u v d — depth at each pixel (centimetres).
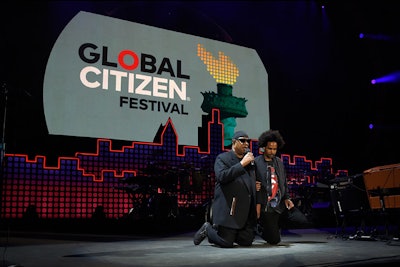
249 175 371
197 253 319
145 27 788
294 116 939
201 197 780
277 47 943
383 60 1042
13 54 684
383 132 1037
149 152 760
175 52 809
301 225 404
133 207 687
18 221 613
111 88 739
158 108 775
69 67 713
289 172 905
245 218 357
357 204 430
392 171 407
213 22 877
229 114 844
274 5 948
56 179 686
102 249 358
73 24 728
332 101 995
